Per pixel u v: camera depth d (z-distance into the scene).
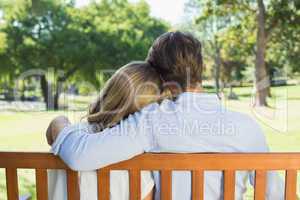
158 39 1.31
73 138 1.14
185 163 1.16
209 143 1.20
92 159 1.10
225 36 16.34
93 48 15.78
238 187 1.31
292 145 6.06
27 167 1.19
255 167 1.15
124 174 1.24
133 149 1.14
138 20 16.83
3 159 1.18
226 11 15.69
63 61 15.80
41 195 1.20
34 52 15.83
